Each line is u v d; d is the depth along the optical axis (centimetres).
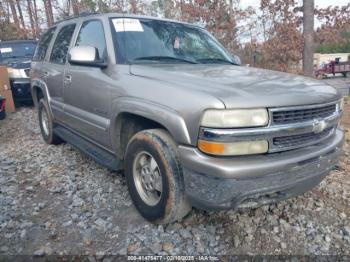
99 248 263
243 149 227
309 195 346
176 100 247
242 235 279
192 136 235
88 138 397
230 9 1019
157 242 269
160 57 348
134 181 303
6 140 592
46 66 496
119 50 337
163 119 253
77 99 393
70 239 275
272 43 920
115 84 314
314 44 987
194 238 274
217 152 225
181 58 362
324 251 261
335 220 303
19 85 859
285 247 265
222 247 264
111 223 296
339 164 431
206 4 1028
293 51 906
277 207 321
